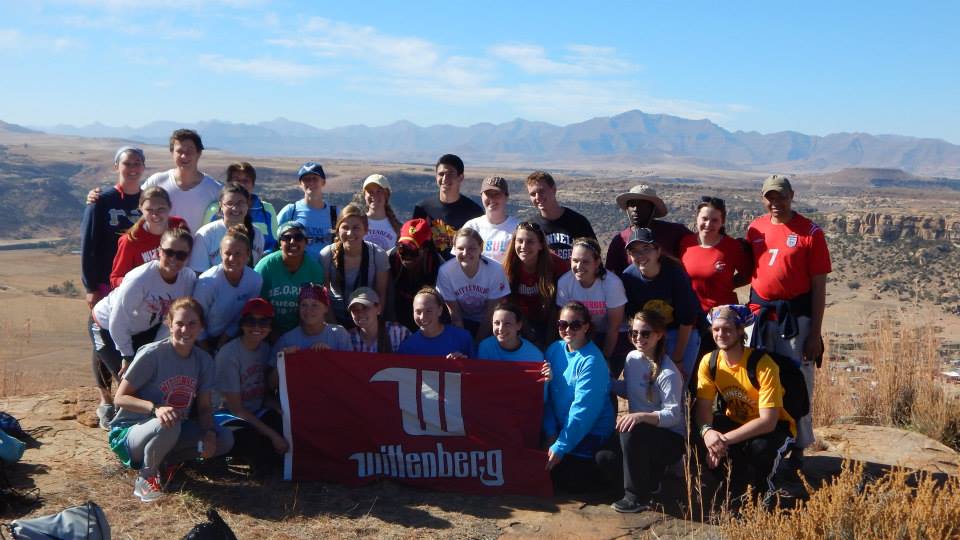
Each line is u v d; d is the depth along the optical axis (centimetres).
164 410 602
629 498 625
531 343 722
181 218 800
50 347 4156
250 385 689
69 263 18438
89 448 699
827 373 973
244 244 680
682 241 775
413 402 684
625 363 704
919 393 911
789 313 692
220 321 693
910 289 10369
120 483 621
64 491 597
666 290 711
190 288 689
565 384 679
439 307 710
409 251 771
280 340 702
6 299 7188
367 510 608
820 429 861
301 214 924
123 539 525
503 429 679
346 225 744
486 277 752
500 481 662
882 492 509
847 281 11938
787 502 633
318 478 670
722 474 646
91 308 767
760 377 629
